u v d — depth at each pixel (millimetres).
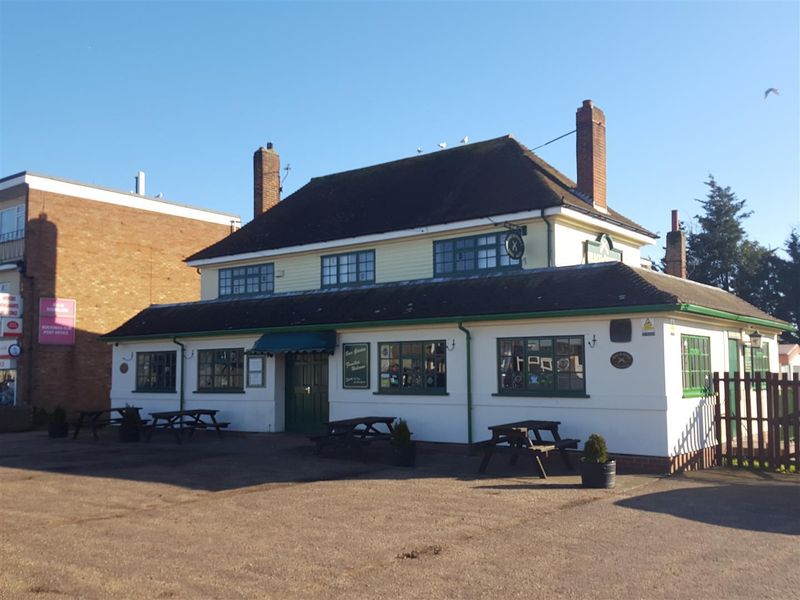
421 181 22766
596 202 20375
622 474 12977
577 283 15180
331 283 21891
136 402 22703
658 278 15969
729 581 6727
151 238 30234
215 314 21797
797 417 13453
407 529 8812
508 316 14828
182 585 6684
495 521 9227
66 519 9531
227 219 33531
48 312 26453
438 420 16094
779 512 9727
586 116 20641
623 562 7355
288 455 15656
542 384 14680
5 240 27672
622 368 13641
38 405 25875
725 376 14516
